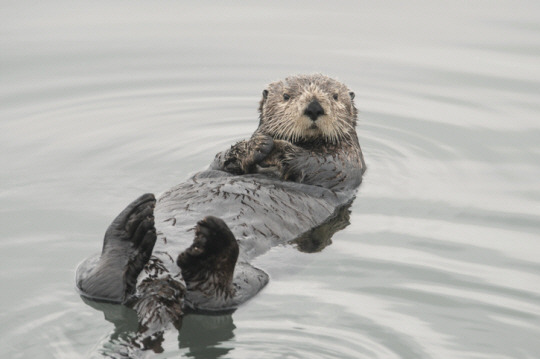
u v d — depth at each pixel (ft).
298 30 122.01
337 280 61.21
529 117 97.19
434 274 62.44
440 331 54.19
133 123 96.53
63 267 62.54
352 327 54.03
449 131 94.43
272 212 67.05
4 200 75.82
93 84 105.60
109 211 73.97
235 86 107.04
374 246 67.46
